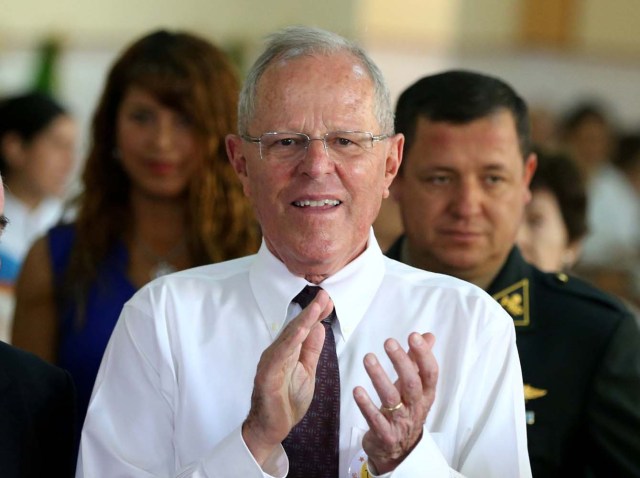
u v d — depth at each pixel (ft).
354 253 16.93
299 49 16.06
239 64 61.77
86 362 23.32
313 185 15.72
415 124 20.86
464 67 64.49
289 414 14.89
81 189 24.84
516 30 64.54
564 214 26.91
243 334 16.90
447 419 16.20
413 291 17.25
